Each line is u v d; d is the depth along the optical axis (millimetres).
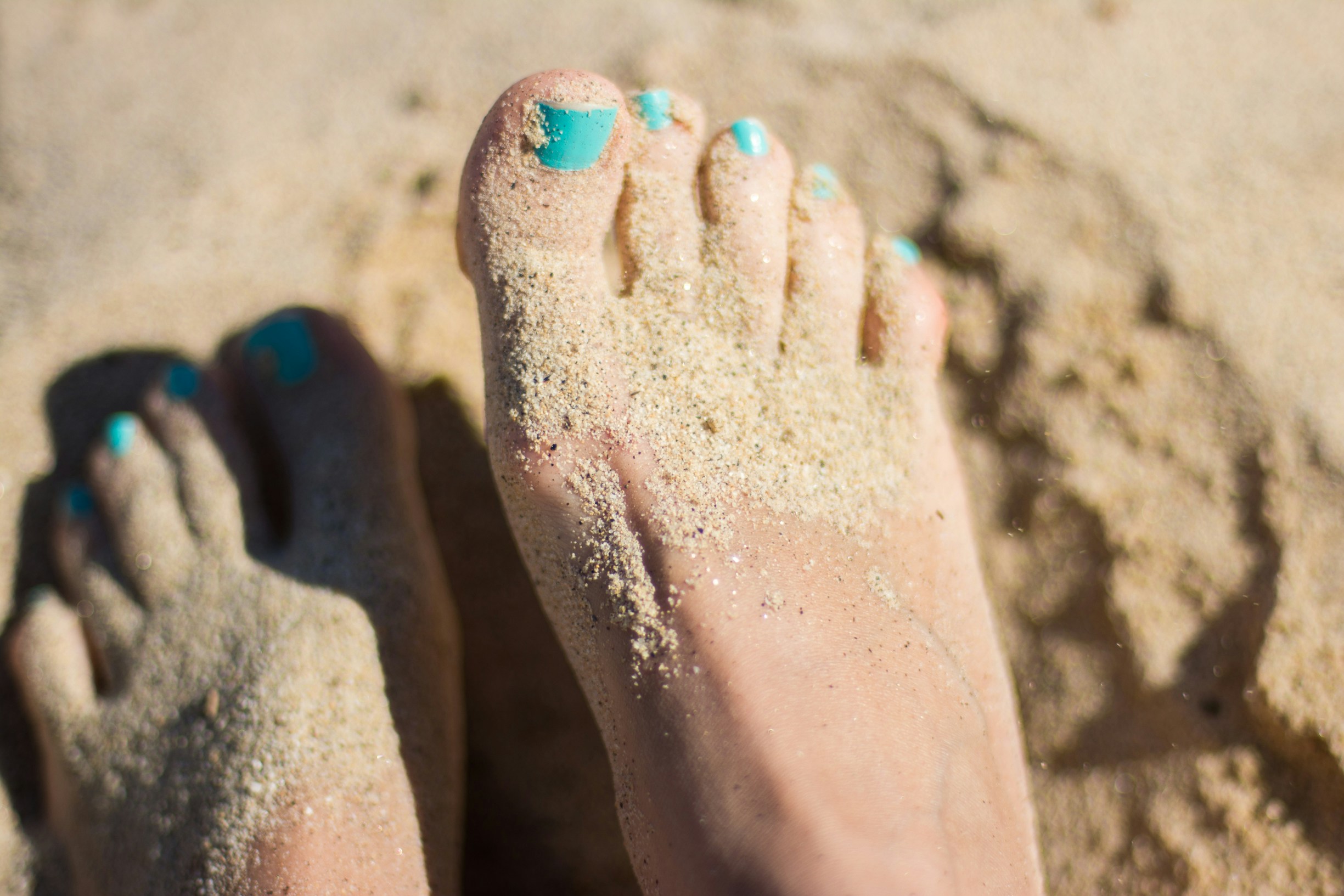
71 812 318
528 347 305
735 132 331
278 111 376
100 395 352
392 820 302
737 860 272
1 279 356
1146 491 325
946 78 363
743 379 313
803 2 380
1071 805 315
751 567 294
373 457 337
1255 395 324
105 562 334
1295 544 313
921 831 273
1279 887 298
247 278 359
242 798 299
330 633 315
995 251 347
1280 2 367
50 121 378
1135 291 338
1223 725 308
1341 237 337
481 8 388
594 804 330
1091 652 320
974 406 342
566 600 300
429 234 364
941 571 312
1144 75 361
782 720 280
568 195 313
